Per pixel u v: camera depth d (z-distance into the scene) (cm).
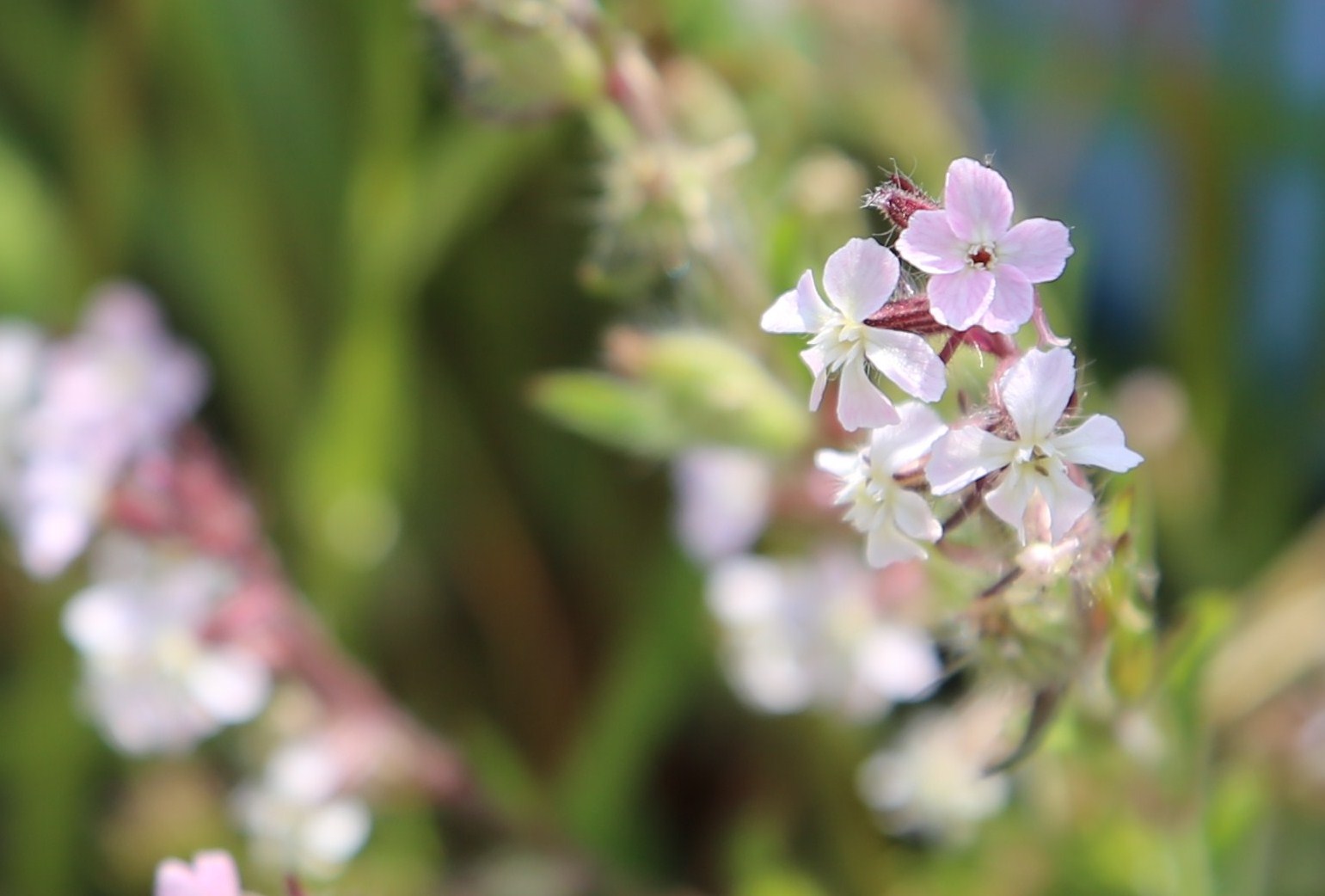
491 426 51
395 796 39
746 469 39
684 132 40
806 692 40
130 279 52
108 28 51
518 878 43
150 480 38
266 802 39
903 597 39
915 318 30
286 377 51
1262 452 50
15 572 47
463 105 36
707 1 45
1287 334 52
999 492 30
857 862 46
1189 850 36
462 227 51
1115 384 51
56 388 40
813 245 38
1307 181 52
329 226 52
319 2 52
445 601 50
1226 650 43
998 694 33
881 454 30
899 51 47
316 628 39
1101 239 56
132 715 38
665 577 47
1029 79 52
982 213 29
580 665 50
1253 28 50
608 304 51
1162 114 50
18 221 51
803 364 36
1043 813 39
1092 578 31
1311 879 41
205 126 52
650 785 48
